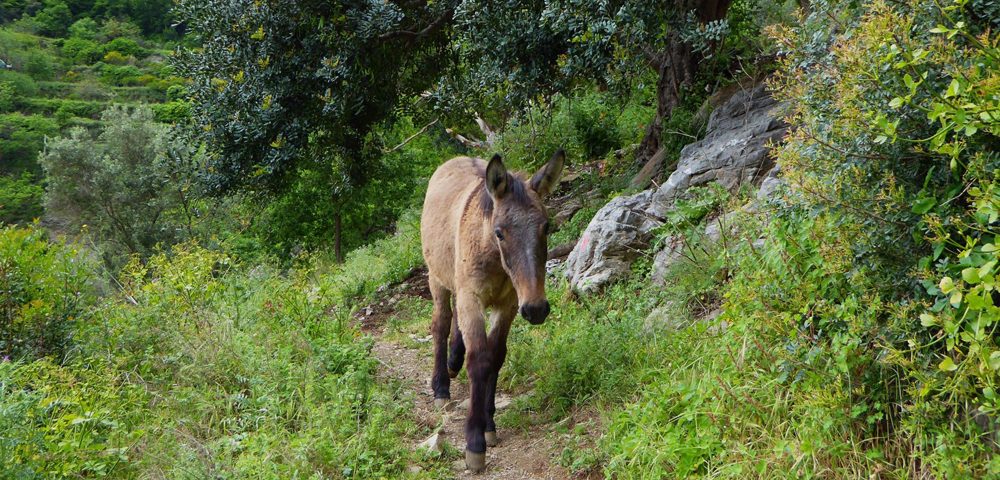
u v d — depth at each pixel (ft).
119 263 76.18
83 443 13.47
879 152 11.08
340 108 38.81
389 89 43.32
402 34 39.11
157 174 72.28
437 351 19.74
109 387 15.88
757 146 25.79
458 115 39.70
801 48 12.75
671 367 16.03
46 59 215.31
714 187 23.79
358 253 50.57
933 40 9.91
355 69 38.63
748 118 28.35
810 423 11.53
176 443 14.60
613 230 26.08
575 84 35.78
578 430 16.14
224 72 39.22
